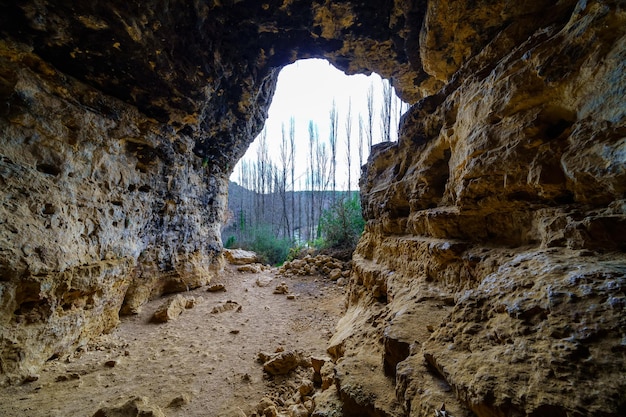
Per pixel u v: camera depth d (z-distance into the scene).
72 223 3.44
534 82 1.91
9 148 2.95
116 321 4.43
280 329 4.54
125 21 3.43
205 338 4.18
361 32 4.93
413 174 3.73
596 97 1.51
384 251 4.15
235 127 7.19
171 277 6.25
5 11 2.92
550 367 1.01
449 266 2.48
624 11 1.40
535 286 1.34
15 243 2.71
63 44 3.40
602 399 0.84
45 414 2.37
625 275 1.12
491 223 2.33
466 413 1.15
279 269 9.13
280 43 5.33
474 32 3.09
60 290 3.20
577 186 1.60
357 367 2.08
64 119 3.50
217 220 8.45
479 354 1.30
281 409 2.53
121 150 4.51
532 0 2.47
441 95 3.58
